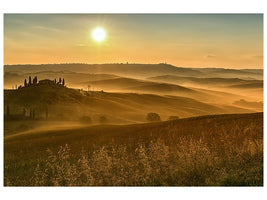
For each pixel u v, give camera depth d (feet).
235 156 28.19
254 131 46.85
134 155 32.65
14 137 146.61
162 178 25.27
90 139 88.07
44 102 591.78
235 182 23.63
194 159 25.79
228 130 55.67
